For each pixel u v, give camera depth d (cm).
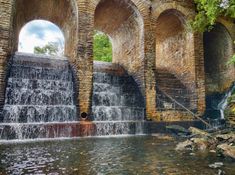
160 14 1279
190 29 1353
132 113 1091
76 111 994
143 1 1239
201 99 1316
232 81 1465
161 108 1187
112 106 1094
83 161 504
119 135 943
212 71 1631
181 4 1336
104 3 1279
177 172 439
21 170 427
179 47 1470
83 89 1027
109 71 1475
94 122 915
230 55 1498
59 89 1084
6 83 976
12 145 670
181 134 976
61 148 643
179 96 1323
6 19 957
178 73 1466
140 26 1264
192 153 614
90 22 1092
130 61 1393
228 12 1047
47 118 899
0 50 932
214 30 1587
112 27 1565
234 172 445
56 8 1332
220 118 1310
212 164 499
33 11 1411
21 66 1123
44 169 437
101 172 428
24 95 959
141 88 1210
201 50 1366
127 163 498
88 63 1059
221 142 741
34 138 791
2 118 846
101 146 688
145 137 904
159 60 1681
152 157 561
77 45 1054
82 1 1088
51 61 1268
